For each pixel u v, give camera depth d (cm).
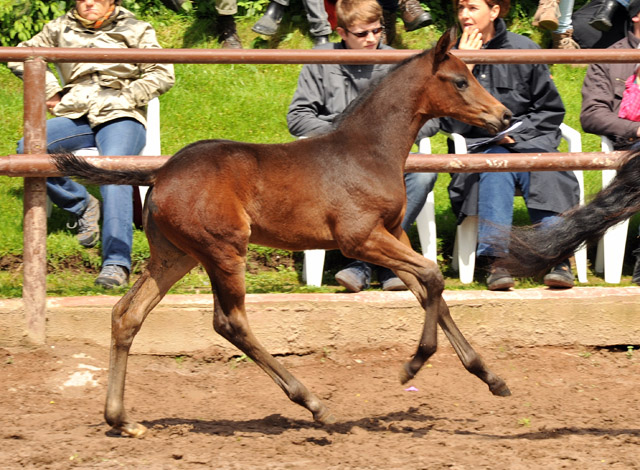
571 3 1338
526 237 729
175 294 869
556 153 841
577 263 961
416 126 706
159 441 643
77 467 587
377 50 819
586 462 595
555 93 950
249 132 1190
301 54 810
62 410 728
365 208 671
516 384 808
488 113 694
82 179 664
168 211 650
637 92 965
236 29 1357
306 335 858
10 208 1048
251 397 774
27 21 1309
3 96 1251
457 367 845
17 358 818
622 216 711
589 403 754
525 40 966
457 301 869
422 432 674
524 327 878
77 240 988
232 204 653
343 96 924
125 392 770
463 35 928
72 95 942
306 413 736
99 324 836
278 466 586
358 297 866
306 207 670
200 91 1262
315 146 680
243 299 670
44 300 829
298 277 972
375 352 866
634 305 885
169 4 1397
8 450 617
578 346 887
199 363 845
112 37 968
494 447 628
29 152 804
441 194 1134
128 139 929
